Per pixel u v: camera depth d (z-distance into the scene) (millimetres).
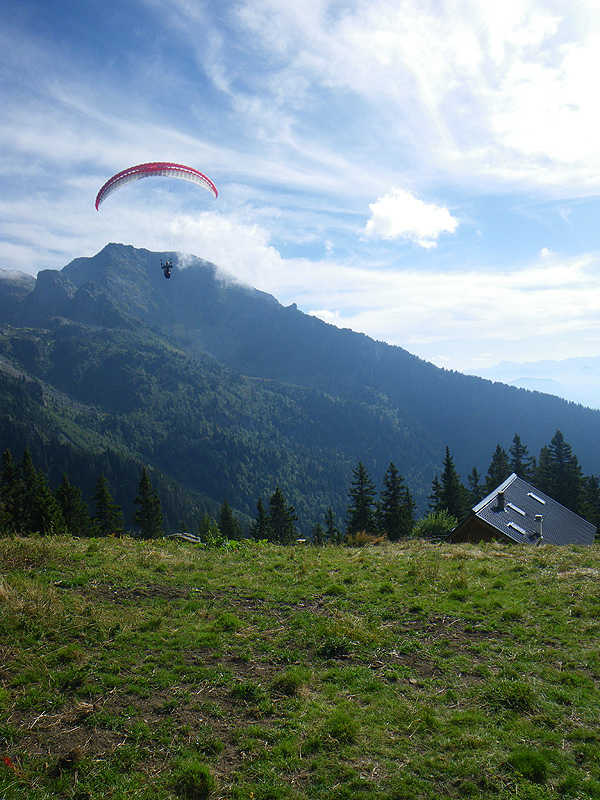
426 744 5875
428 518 36281
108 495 57688
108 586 10445
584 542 26312
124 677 7043
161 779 5207
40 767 5320
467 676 7391
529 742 5898
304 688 6945
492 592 10664
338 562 13352
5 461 53500
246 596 10469
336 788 5152
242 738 5906
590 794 5082
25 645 7648
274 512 65188
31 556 11555
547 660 7781
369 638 8461
